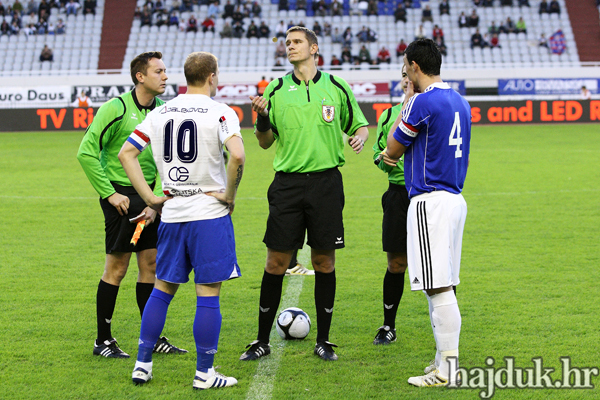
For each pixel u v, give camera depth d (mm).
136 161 8633
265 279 9789
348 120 10195
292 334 10445
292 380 8797
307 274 14766
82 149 9469
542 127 58062
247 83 64062
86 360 9562
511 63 69250
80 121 59781
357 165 36625
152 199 8617
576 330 10555
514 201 24453
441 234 8453
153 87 9898
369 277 14352
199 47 73312
